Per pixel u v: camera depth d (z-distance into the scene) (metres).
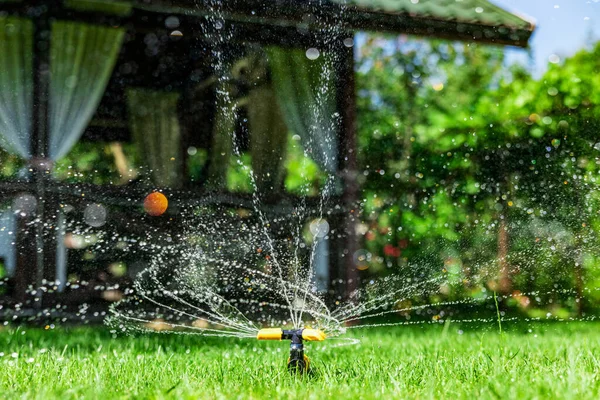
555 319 6.91
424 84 8.23
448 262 7.34
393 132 7.71
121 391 2.50
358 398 2.32
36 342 4.52
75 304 6.06
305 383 2.60
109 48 6.68
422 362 3.27
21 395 2.40
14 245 6.00
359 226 7.23
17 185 6.05
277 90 6.94
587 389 2.35
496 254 7.29
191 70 7.27
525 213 7.24
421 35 6.39
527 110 7.18
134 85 7.18
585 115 7.15
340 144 6.84
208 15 5.84
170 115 7.22
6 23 6.18
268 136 7.09
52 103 6.45
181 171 7.16
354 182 6.78
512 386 2.42
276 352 3.88
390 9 6.12
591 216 7.12
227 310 6.36
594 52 7.32
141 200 6.44
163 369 3.07
